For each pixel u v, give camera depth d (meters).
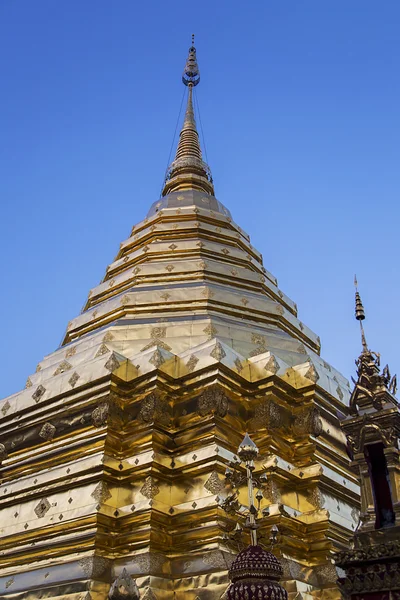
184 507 18.42
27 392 22.97
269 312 27.72
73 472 19.62
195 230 31.86
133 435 20.33
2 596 18.19
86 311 29.44
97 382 21.06
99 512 18.12
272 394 20.64
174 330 24.56
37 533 19.06
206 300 26.59
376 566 10.04
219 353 20.72
